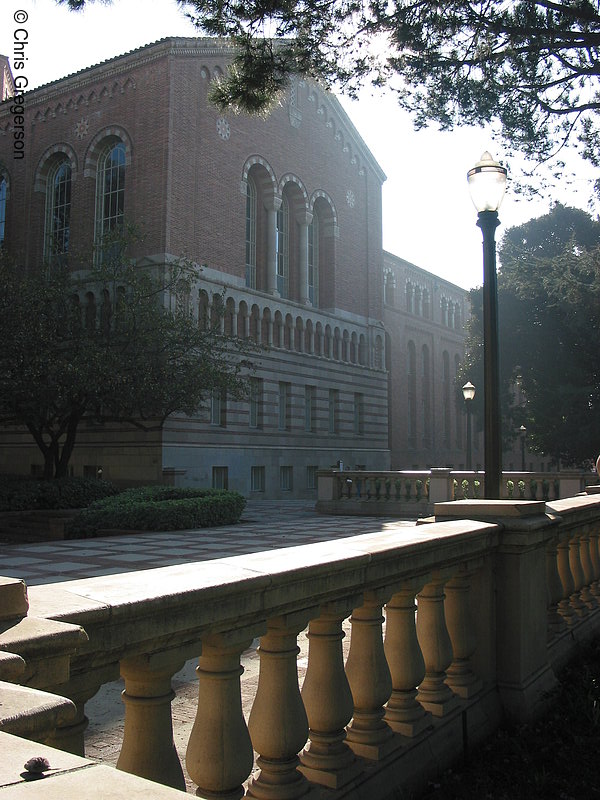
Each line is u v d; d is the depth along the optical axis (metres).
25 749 1.50
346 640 6.45
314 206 41.50
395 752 3.71
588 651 6.70
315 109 40.34
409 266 53.81
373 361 44.16
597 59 11.52
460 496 23.52
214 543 15.33
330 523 20.86
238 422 33.22
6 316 22.23
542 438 39.69
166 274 29.91
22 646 1.82
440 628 4.36
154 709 2.51
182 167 31.53
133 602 2.24
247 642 2.76
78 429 31.23
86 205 33.00
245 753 2.71
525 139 12.49
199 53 32.34
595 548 8.14
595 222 41.84
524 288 35.97
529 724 4.89
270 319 35.81
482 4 10.99
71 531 19.19
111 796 1.35
